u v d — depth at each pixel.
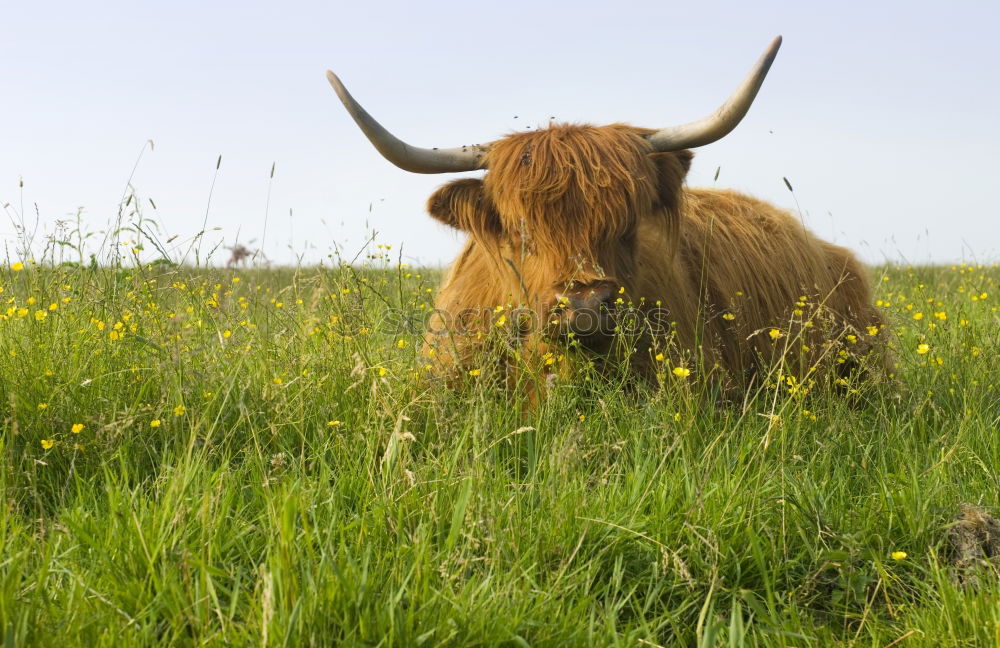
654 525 3.42
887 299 8.48
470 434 4.02
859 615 3.13
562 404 4.41
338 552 3.01
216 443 4.09
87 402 4.27
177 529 3.08
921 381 5.65
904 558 3.34
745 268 6.35
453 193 5.32
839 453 4.37
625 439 4.03
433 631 2.57
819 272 6.95
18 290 5.90
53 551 3.03
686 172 5.57
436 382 4.35
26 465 3.75
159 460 3.92
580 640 2.74
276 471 3.72
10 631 2.41
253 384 4.49
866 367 5.10
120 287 5.27
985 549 3.44
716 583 3.14
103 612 2.64
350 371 4.66
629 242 5.15
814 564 3.30
